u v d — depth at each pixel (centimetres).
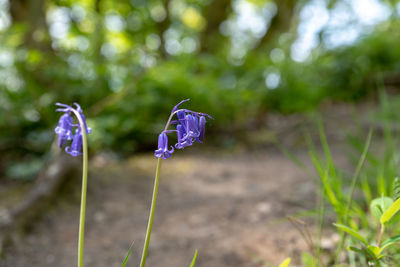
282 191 91
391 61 230
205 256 64
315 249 61
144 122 142
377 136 129
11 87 122
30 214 74
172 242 69
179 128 43
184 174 116
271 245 64
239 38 268
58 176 90
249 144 158
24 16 138
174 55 201
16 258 62
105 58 151
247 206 84
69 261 63
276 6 251
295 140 159
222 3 241
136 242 69
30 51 118
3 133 117
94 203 87
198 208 86
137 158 133
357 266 55
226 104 171
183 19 270
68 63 138
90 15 161
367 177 78
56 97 124
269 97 189
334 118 180
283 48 212
